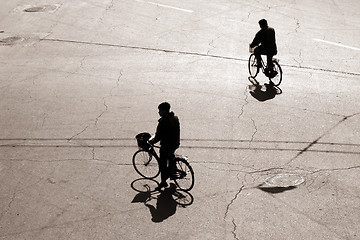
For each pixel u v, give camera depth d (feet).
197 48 53.93
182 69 49.52
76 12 66.13
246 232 28.40
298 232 28.25
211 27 59.06
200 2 67.56
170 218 29.84
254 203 30.73
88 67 51.24
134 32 58.85
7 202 32.12
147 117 41.34
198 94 44.55
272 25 58.75
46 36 59.31
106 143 38.01
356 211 29.68
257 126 39.06
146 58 52.39
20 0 72.33
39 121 41.83
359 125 38.65
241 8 64.75
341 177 32.76
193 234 28.45
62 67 51.62
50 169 35.32
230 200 31.09
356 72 47.65
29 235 29.17
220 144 36.99
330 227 28.53
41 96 45.96
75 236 28.84
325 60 50.16
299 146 36.32
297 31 56.95
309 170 33.63
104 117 41.75
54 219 30.35
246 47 53.62
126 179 33.76
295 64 49.47
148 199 31.60
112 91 46.11
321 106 41.68
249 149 36.24
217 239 27.99
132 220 29.84
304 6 65.05
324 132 37.91
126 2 68.85
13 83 48.78
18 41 58.39
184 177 32.99
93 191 32.68
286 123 39.32
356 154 35.09
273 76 44.60
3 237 29.12
